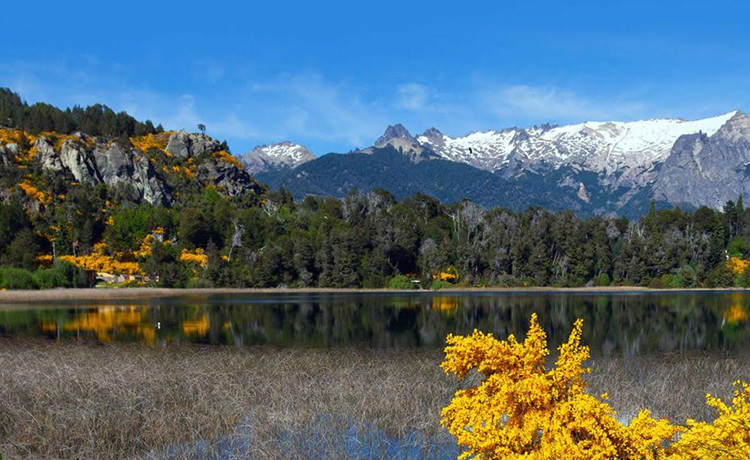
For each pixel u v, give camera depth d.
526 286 130.88
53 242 132.88
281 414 16.00
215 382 19.77
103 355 27.94
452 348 9.54
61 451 13.88
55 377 19.22
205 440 14.95
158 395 18.05
